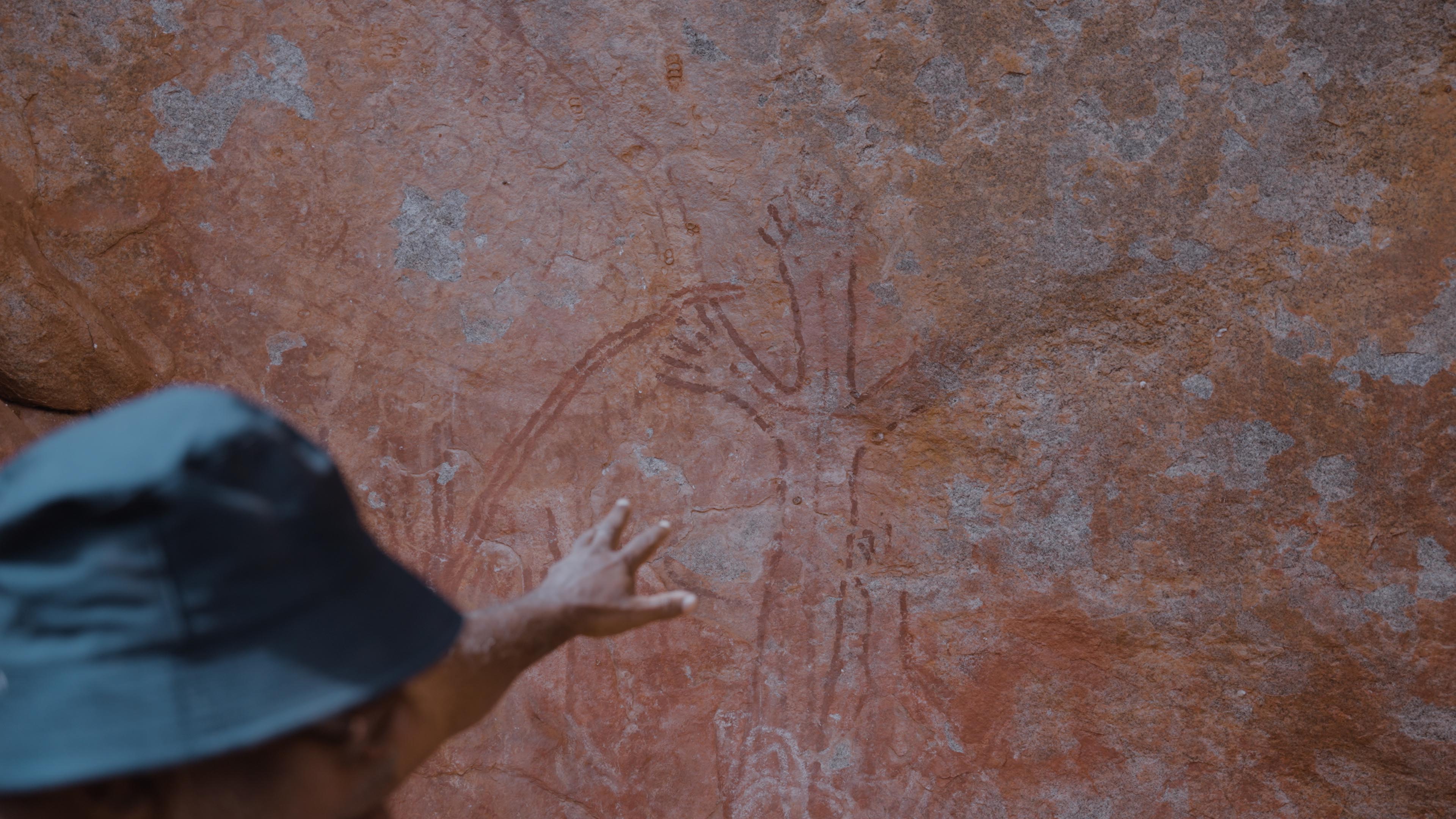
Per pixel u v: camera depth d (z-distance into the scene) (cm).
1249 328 196
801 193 206
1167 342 199
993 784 210
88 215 199
